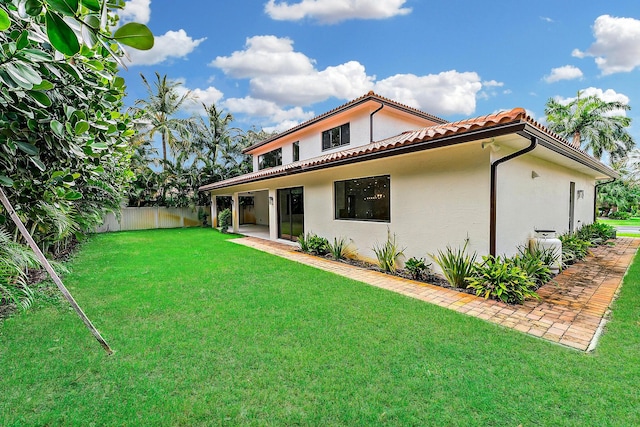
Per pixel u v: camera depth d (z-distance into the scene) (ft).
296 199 42.16
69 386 9.90
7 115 7.25
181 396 9.47
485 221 20.36
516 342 12.80
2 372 10.57
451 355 11.82
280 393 9.62
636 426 8.21
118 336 13.37
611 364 11.07
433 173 23.45
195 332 13.83
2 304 16.70
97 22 4.53
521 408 8.91
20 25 5.82
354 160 25.22
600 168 35.14
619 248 36.68
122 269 26.45
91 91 10.32
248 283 21.99
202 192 76.59
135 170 67.15
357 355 11.84
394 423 8.41
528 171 25.14
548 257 23.91
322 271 25.72
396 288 20.86
